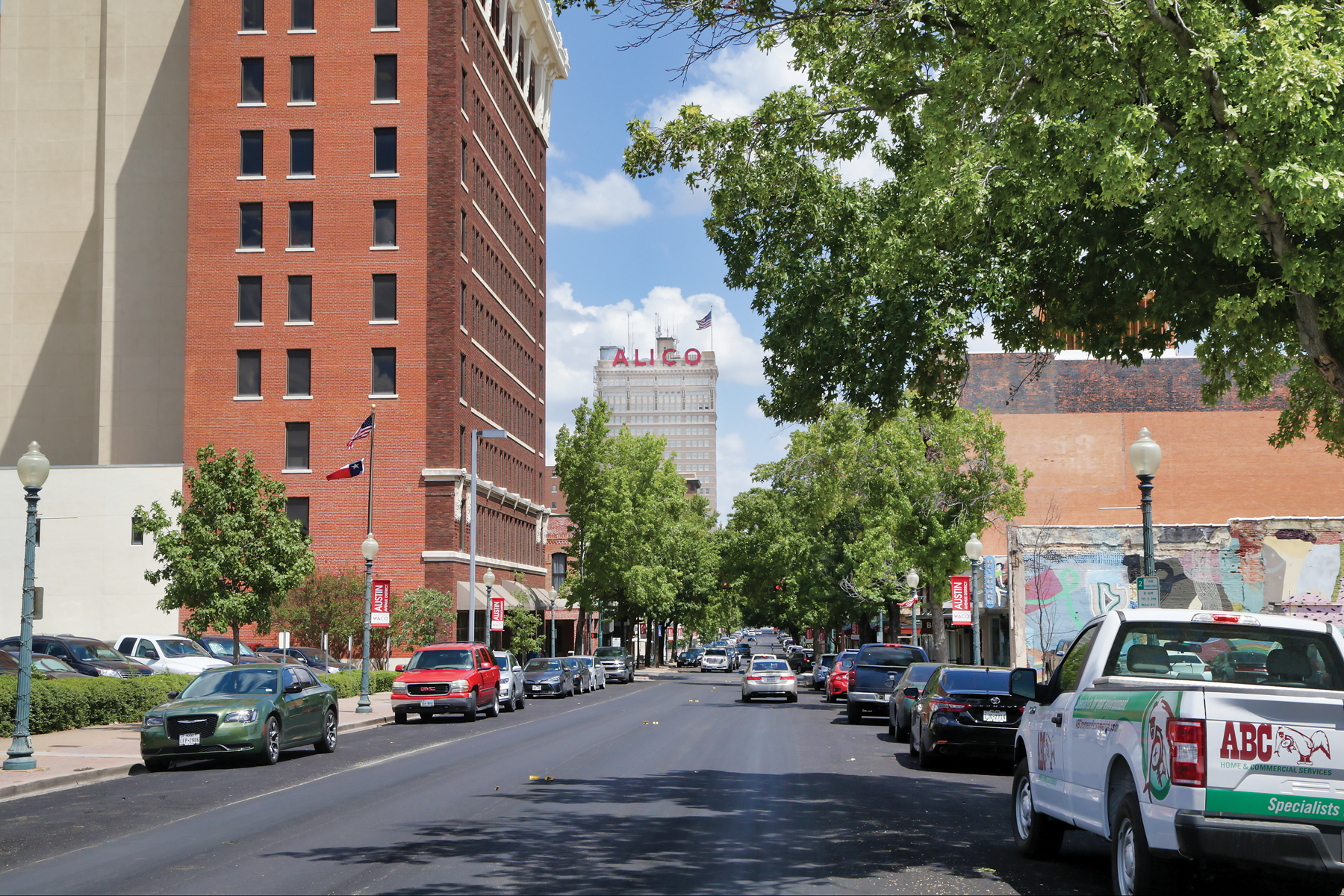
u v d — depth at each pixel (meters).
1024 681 10.27
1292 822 6.90
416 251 53.62
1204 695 7.07
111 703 26.22
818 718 32.91
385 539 52.31
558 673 46.25
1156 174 11.54
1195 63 10.43
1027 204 12.96
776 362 16.59
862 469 42.97
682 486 90.75
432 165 53.91
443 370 53.03
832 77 13.95
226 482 30.48
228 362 53.53
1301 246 11.14
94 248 63.62
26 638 17.48
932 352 15.25
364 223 53.78
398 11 54.47
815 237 16.42
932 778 17.73
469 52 57.72
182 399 58.31
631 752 21.34
